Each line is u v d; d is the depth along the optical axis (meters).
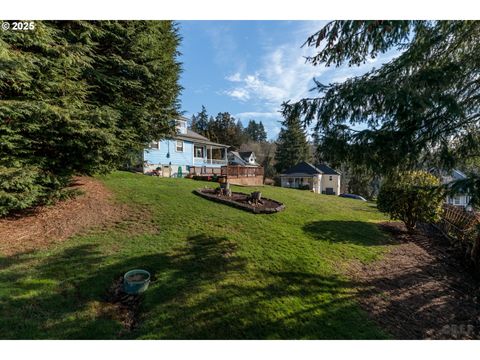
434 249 5.82
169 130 10.16
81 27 6.03
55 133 5.24
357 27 3.17
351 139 3.32
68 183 6.30
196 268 3.72
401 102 2.79
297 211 7.59
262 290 3.35
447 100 2.82
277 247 4.67
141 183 8.78
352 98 3.14
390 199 6.62
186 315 2.80
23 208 4.88
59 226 4.75
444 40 3.44
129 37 7.25
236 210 6.65
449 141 3.36
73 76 5.71
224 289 3.29
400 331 2.94
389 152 3.20
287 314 2.97
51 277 3.21
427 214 6.23
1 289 2.88
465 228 5.99
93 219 5.20
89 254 3.86
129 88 7.71
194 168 17.80
